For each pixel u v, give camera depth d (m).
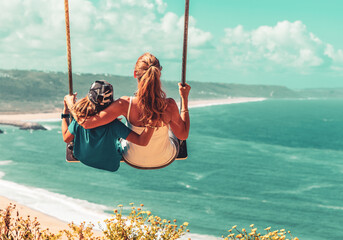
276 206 39.34
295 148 87.56
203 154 71.25
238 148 82.56
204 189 45.06
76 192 39.41
